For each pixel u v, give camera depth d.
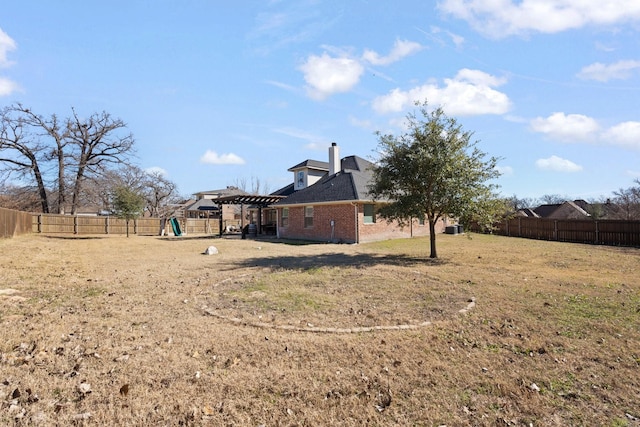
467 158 10.98
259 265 10.63
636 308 5.84
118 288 7.41
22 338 4.23
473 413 2.84
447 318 5.32
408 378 3.41
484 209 10.93
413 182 11.48
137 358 3.78
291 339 4.36
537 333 4.68
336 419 2.75
